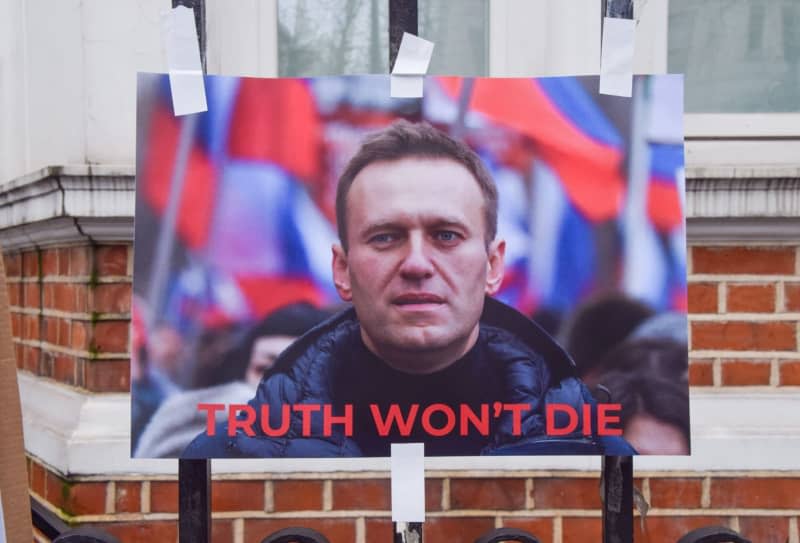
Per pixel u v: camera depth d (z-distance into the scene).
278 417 1.00
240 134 0.99
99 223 1.35
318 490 1.39
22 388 1.66
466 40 1.52
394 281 1.00
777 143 1.52
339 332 1.00
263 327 0.99
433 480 1.39
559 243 1.00
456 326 1.00
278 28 1.51
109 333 1.41
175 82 0.98
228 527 1.38
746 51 1.54
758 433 1.40
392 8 1.02
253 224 0.99
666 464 1.40
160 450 0.99
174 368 0.99
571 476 1.39
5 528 0.93
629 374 1.00
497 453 1.00
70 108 1.45
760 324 1.42
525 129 0.99
